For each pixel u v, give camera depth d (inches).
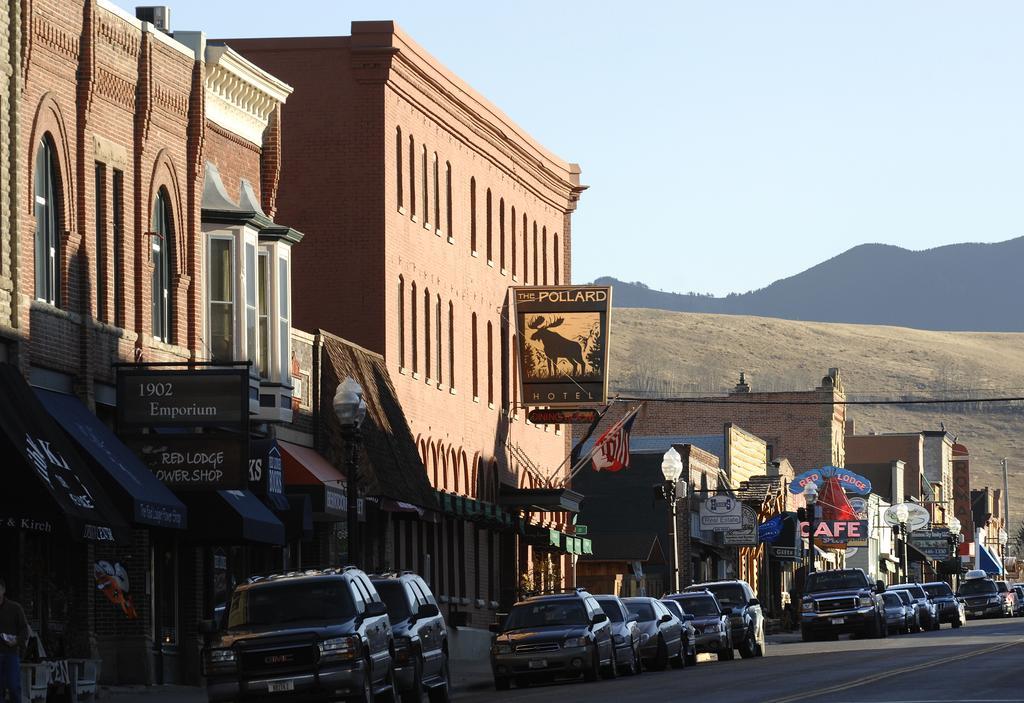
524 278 4456.2
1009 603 6491.1
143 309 2431.1
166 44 2534.5
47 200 2209.6
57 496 1881.2
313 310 3440.0
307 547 3038.9
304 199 3459.6
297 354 2930.6
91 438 2144.4
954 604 5226.4
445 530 3791.8
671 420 7313.0
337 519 2960.1
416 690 2012.8
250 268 2687.0
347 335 3425.2
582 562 4945.9
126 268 2399.1
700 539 5226.4
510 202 4335.6
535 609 2669.8
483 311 4104.3
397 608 2066.9
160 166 2508.6
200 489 2273.6
